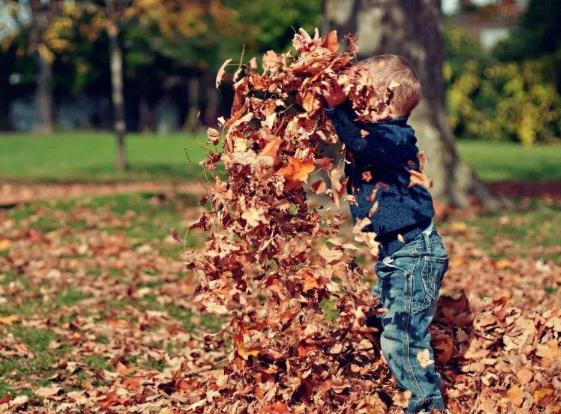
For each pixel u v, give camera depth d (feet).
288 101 12.54
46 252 29.12
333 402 13.09
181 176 57.26
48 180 54.29
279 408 12.75
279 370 13.46
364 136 11.97
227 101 152.66
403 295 12.40
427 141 36.04
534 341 14.28
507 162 70.85
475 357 14.39
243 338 12.66
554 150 88.12
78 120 168.35
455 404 13.15
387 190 12.42
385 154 12.09
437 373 12.78
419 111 36.06
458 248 27.37
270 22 132.16
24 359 17.46
